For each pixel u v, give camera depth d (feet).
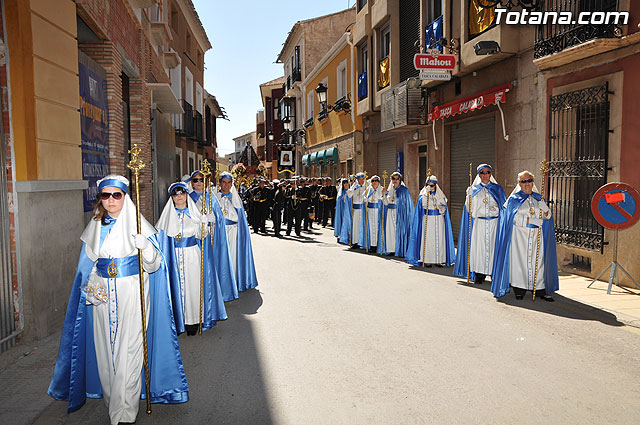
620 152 25.85
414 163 54.95
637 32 24.09
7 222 17.15
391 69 55.36
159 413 12.54
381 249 38.99
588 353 16.25
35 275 17.78
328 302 23.50
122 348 11.60
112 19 30.04
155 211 45.60
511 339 17.75
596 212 23.80
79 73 24.79
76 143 21.80
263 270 32.35
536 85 32.81
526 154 34.09
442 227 32.76
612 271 24.34
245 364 15.80
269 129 157.07
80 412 12.65
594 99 27.14
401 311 21.74
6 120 17.28
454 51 41.22
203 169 19.86
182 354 16.89
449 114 42.34
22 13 17.51
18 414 12.45
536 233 23.31
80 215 21.90
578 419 11.82
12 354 16.57
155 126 45.39
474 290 25.95
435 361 15.69
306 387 13.92
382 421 11.85
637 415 12.02
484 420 11.82
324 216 65.87
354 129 72.02
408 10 53.31
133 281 11.90
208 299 19.22
